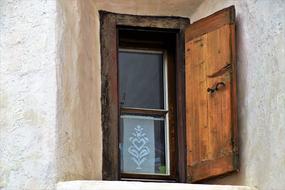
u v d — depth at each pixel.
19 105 3.98
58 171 3.88
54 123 3.95
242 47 4.25
